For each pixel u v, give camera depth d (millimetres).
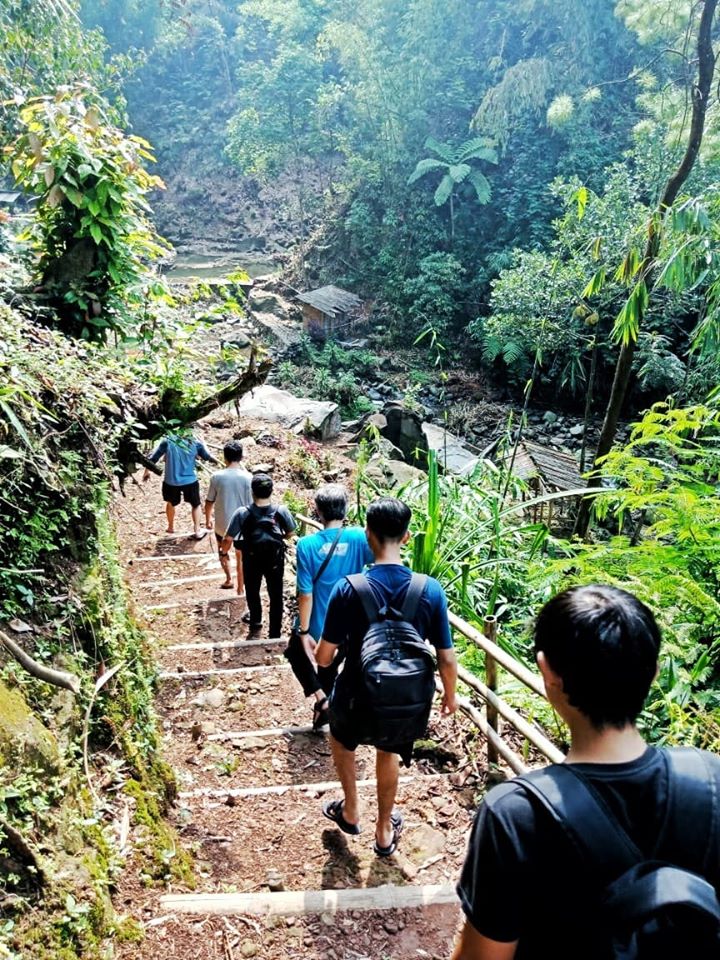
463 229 23203
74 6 9148
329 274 24672
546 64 20859
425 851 2945
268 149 25016
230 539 5789
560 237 15703
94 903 2156
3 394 2822
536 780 1087
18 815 2127
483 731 3357
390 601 2379
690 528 4395
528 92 21047
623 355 9172
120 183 4809
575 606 1146
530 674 2939
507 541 5797
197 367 4938
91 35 9578
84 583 3314
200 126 34656
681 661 3809
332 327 22078
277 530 4961
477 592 5203
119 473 4434
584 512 9773
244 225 31078
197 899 2479
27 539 2973
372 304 23531
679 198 8062
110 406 3764
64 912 2029
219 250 30188
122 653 3418
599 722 1104
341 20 25438
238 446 5820
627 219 13750
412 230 23219
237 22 36312
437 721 3840
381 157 24219
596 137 20938
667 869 962
